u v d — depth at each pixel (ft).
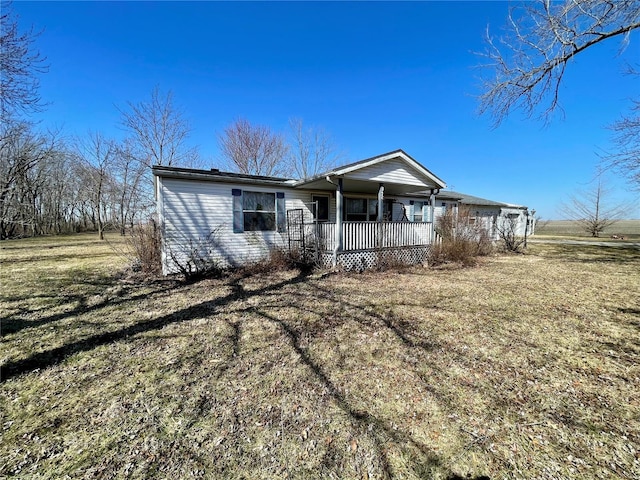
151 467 6.16
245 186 30.42
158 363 10.77
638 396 8.59
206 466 6.19
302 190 34.71
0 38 21.36
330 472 6.03
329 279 25.34
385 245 31.35
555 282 24.40
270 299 19.12
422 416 7.77
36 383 9.43
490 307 17.40
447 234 38.75
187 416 7.83
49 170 72.02
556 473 5.90
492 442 6.81
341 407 8.19
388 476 5.91
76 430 7.27
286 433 7.18
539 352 11.55
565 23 22.61
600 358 11.04
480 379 9.60
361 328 14.11
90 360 10.99
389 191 39.45
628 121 31.37
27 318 15.60
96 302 18.53
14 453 6.50
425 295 20.08
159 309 17.10
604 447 6.61
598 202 91.45
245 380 9.62
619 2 20.76
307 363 10.71
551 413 7.85
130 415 7.86
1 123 23.88
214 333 13.55
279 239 32.78
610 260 38.09
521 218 82.33
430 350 11.73
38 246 55.16
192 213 27.58
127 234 38.68
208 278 25.85
